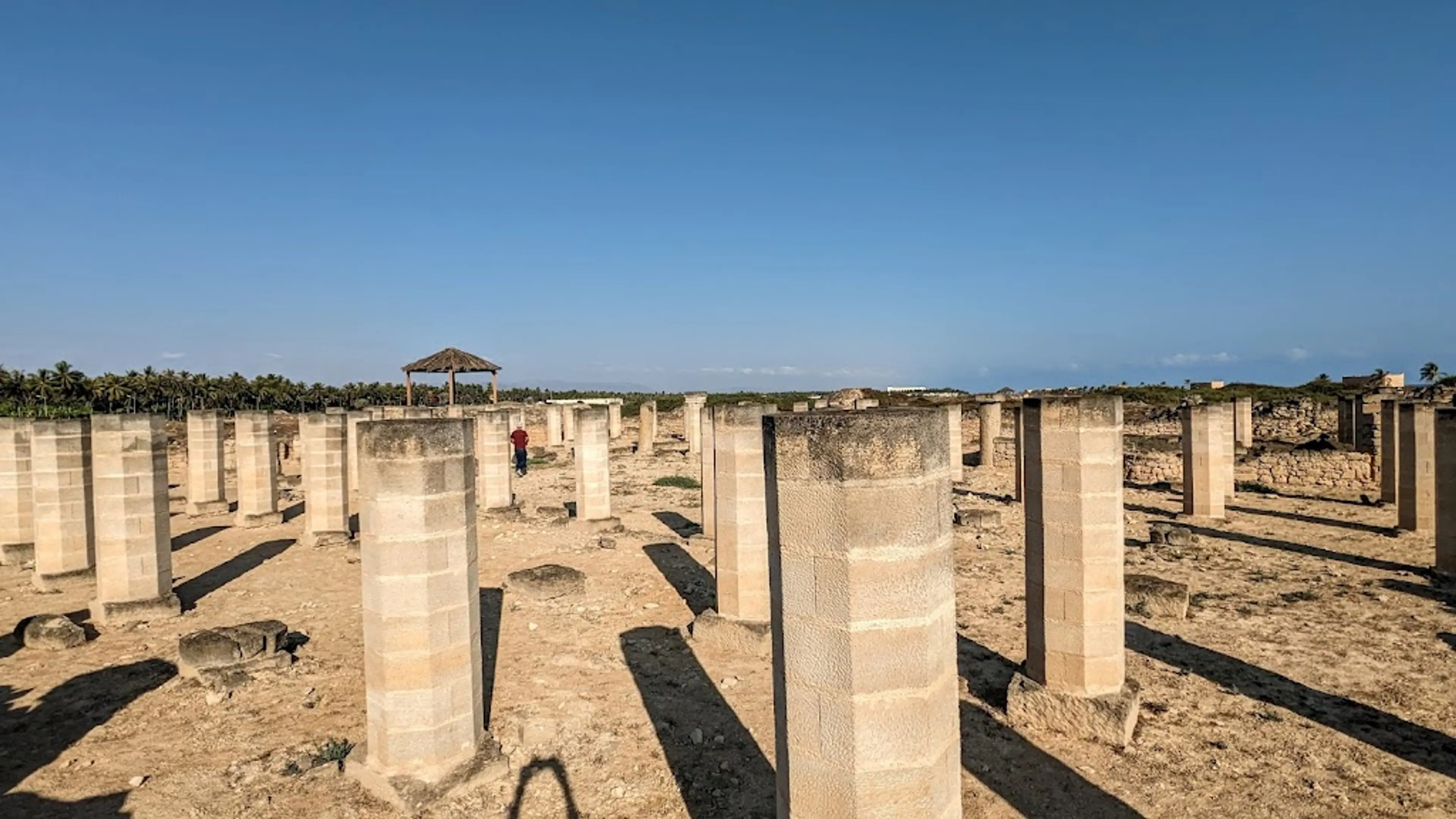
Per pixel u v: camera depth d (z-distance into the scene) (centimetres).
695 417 3350
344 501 1691
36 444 1309
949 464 468
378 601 641
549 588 1189
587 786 657
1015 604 1142
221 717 789
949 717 459
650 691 842
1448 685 833
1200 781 652
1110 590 738
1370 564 1354
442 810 623
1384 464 1905
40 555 1316
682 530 1739
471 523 694
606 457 1812
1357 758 685
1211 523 1722
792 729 454
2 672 918
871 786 428
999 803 622
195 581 1347
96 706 819
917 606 429
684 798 637
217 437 2083
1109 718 716
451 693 662
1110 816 605
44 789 652
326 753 705
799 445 438
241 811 619
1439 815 599
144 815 614
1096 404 731
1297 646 956
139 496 1120
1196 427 1752
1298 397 3700
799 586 445
